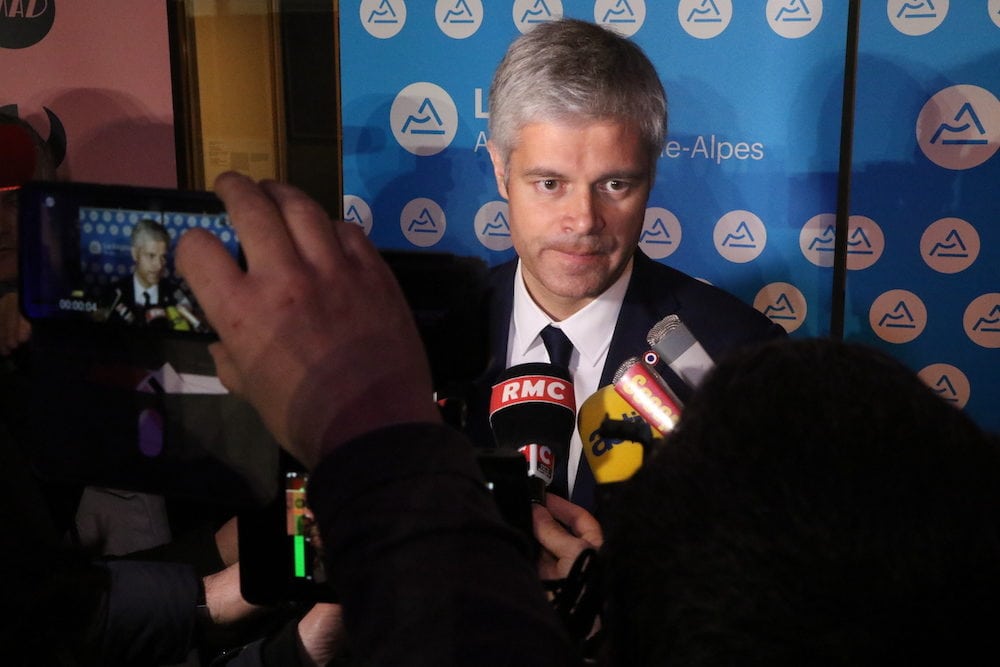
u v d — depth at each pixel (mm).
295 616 1400
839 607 413
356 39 2520
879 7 2332
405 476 444
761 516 427
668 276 1804
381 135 2562
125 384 723
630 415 1463
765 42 2369
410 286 854
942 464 421
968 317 2473
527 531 908
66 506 1573
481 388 1684
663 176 2475
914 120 2381
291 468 859
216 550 1406
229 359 498
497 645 412
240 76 2566
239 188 494
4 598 732
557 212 1583
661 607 456
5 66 2584
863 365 459
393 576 427
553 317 1737
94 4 2539
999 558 412
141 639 1127
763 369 473
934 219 2430
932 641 409
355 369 457
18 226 721
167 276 708
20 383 1449
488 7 2461
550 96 1521
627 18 2406
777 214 2459
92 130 2602
